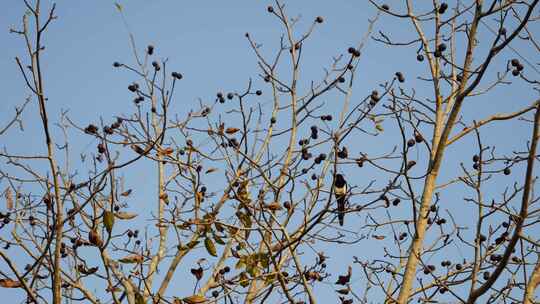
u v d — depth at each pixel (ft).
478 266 28.27
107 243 27.81
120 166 27.84
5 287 25.93
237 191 31.27
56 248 26.25
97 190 27.27
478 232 28.86
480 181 29.55
